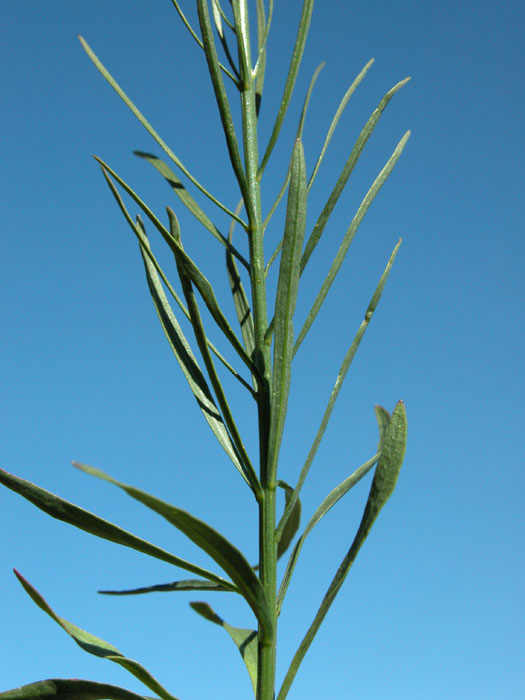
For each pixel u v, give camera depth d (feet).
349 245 0.52
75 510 0.46
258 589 0.45
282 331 0.48
